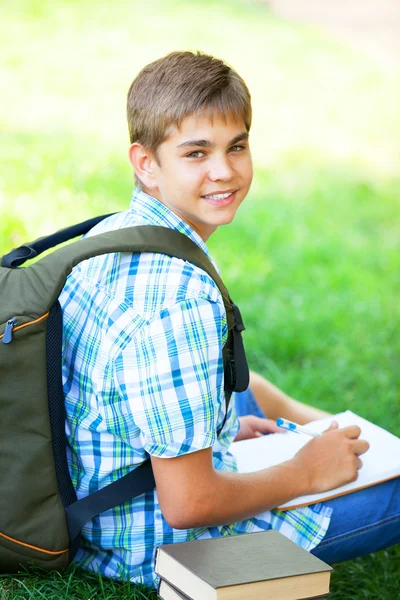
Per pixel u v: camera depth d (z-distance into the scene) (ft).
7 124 28.89
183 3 44.47
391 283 22.25
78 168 25.55
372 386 16.02
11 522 7.45
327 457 8.42
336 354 17.56
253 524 8.22
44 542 7.53
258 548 7.28
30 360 7.18
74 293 7.61
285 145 33.19
